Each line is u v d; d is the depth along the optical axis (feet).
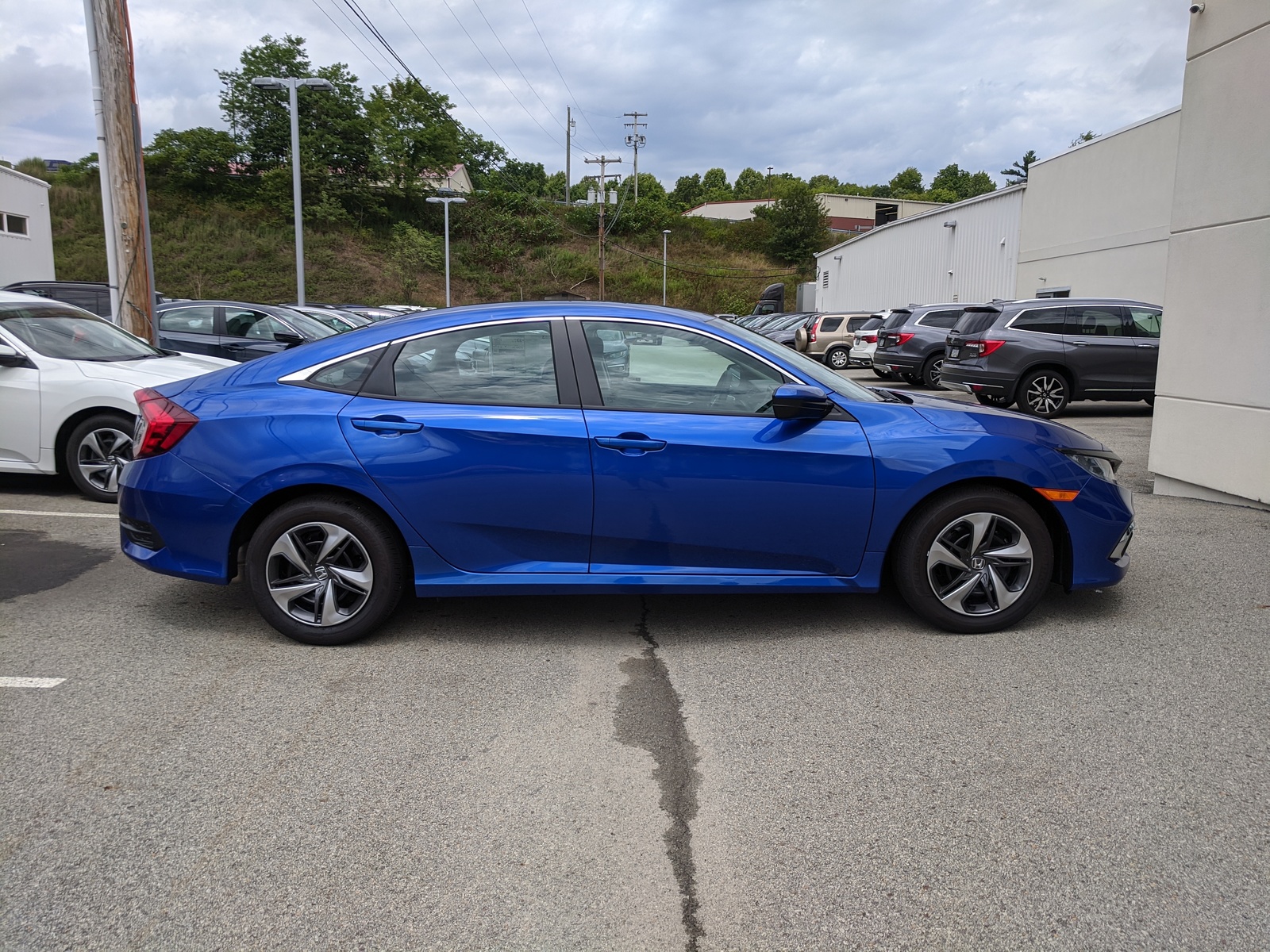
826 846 8.07
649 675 11.93
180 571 12.76
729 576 12.80
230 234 166.40
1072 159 67.05
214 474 12.43
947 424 13.05
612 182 247.29
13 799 8.77
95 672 11.93
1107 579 13.44
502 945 6.81
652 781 9.22
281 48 186.39
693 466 12.35
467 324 12.94
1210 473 21.58
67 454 21.99
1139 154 58.95
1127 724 10.41
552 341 12.80
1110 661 12.29
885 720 10.55
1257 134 19.83
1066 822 8.43
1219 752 9.74
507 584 12.61
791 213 249.75
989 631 13.33
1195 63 21.62
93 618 14.03
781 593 13.98
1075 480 13.07
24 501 22.25
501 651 12.80
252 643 13.01
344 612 12.82
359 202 187.83
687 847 8.06
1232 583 15.66
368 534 12.51
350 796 8.89
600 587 12.64
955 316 56.80
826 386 13.09
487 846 8.07
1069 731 10.26
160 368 22.93
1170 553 17.49
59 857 7.85
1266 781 9.14
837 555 12.84
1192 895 7.36
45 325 23.38
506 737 10.17
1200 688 11.41
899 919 7.10
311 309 52.39
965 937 6.88
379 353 12.89
